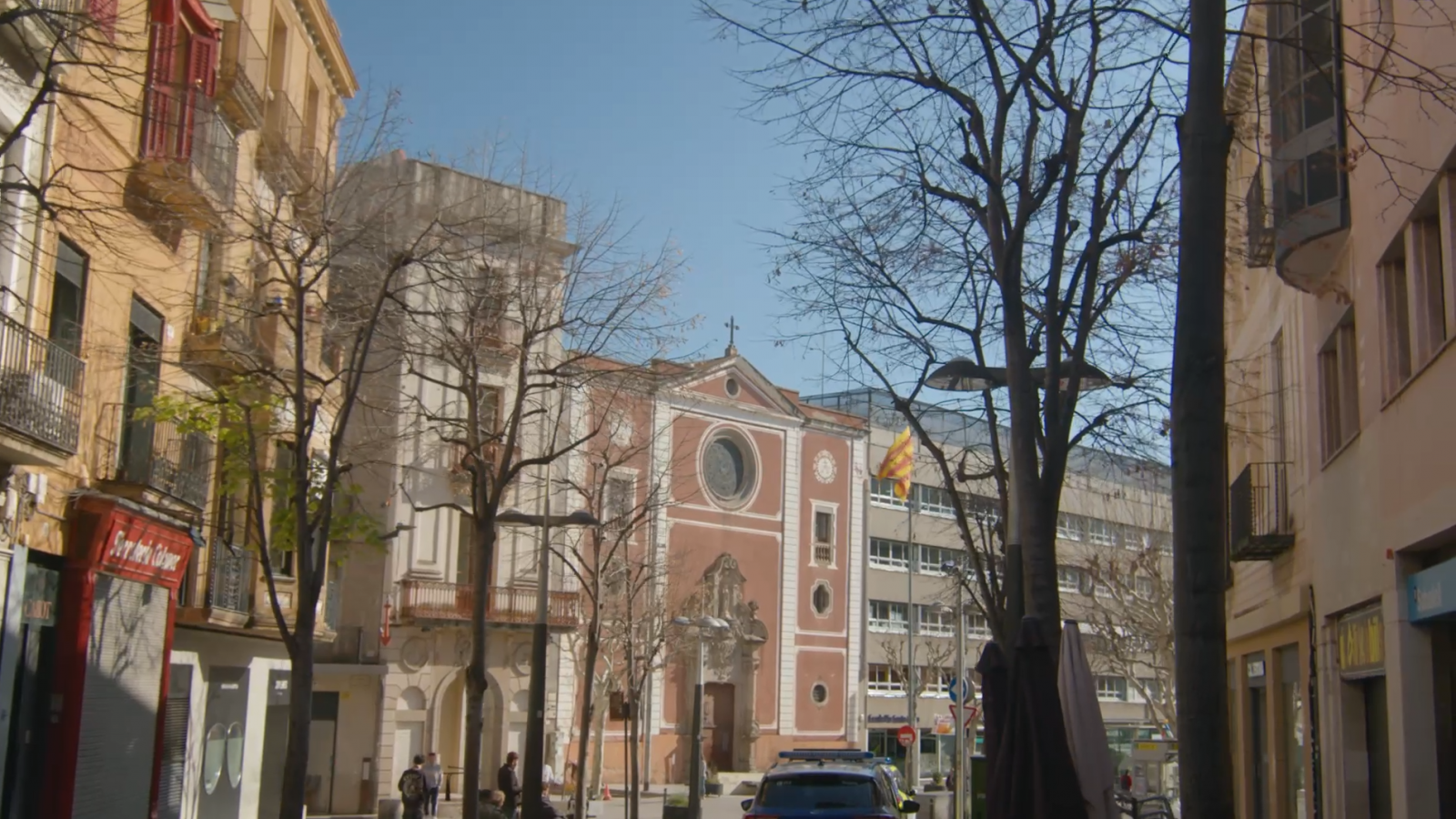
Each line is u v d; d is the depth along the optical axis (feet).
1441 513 35.65
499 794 92.07
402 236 76.07
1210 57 24.71
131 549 57.06
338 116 98.73
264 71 74.59
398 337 73.46
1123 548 120.88
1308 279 48.85
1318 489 52.42
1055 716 29.68
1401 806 40.14
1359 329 45.29
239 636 80.12
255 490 51.11
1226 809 22.31
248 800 83.30
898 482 150.61
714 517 173.47
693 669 167.53
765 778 51.90
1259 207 48.60
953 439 145.38
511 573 126.31
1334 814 49.96
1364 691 48.73
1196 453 23.52
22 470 48.29
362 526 65.46
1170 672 103.55
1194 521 23.27
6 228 39.75
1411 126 38.06
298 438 51.06
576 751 144.25
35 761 51.72
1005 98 37.76
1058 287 39.40
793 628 182.39
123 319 57.98
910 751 149.28
